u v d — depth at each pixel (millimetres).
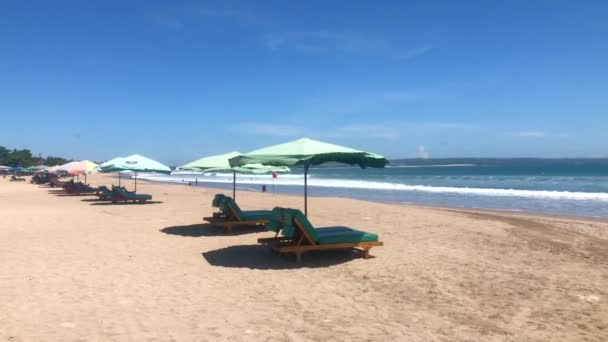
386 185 49938
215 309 6109
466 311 6148
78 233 12312
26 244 10570
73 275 7758
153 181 66938
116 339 5020
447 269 8516
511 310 6215
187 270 8289
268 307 6230
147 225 14055
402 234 12617
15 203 21969
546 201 28547
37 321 5547
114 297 6574
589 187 42812
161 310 6031
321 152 8445
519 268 8703
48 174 50500
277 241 9688
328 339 5109
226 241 11367
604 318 5938
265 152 9055
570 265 9062
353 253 9844
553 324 5699
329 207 20469
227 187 47312
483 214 19781
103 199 23828
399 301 6555
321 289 7141
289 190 42188
